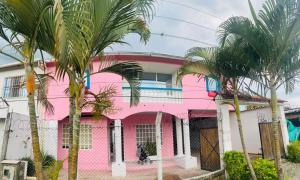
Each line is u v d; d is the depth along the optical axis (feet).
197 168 46.73
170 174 41.04
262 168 29.94
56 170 17.94
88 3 13.51
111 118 47.55
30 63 14.32
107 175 43.21
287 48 23.18
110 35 16.22
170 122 58.80
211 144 40.19
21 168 29.12
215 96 36.35
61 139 50.75
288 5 22.07
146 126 56.95
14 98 51.57
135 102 21.50
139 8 15.17
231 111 57.11
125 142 54.90
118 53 48.34
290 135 60.03
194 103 55.77
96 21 14.29
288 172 37.96
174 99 54.13
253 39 23.54
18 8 12.94
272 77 24.26
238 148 55.57
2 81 54.75
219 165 38.37
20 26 14.07
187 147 50.11
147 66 53.88
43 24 14.12
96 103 22.49
